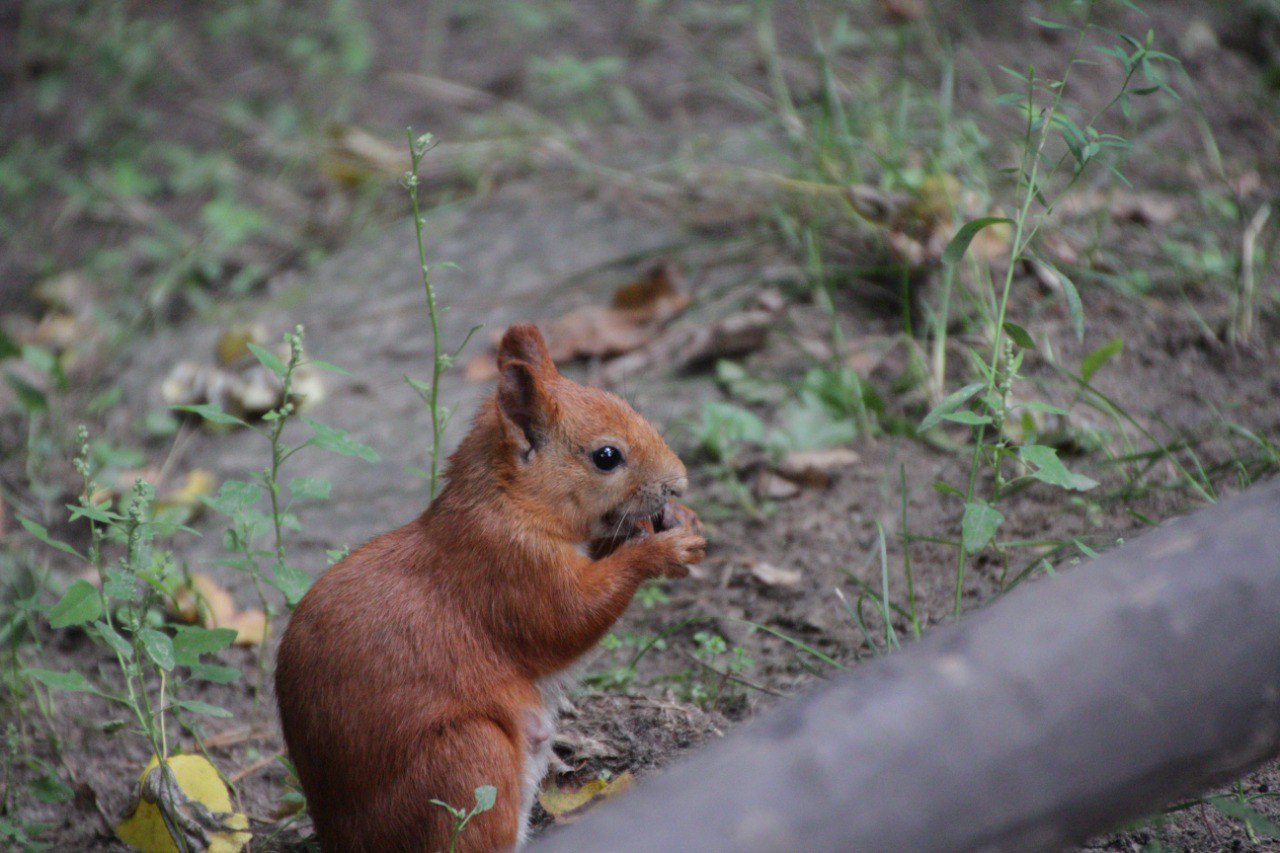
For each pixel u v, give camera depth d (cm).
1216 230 1124
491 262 1284
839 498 918
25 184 1666
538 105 1587
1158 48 1425
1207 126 1217
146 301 1395
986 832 376
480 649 596
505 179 1437
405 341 1201
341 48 1795
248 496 655
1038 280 1055
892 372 1016
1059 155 1184
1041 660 382
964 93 1359
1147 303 1028
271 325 1270
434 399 704
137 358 1296
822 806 365
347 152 1535
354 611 593
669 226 1280
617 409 644
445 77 1686
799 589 840
